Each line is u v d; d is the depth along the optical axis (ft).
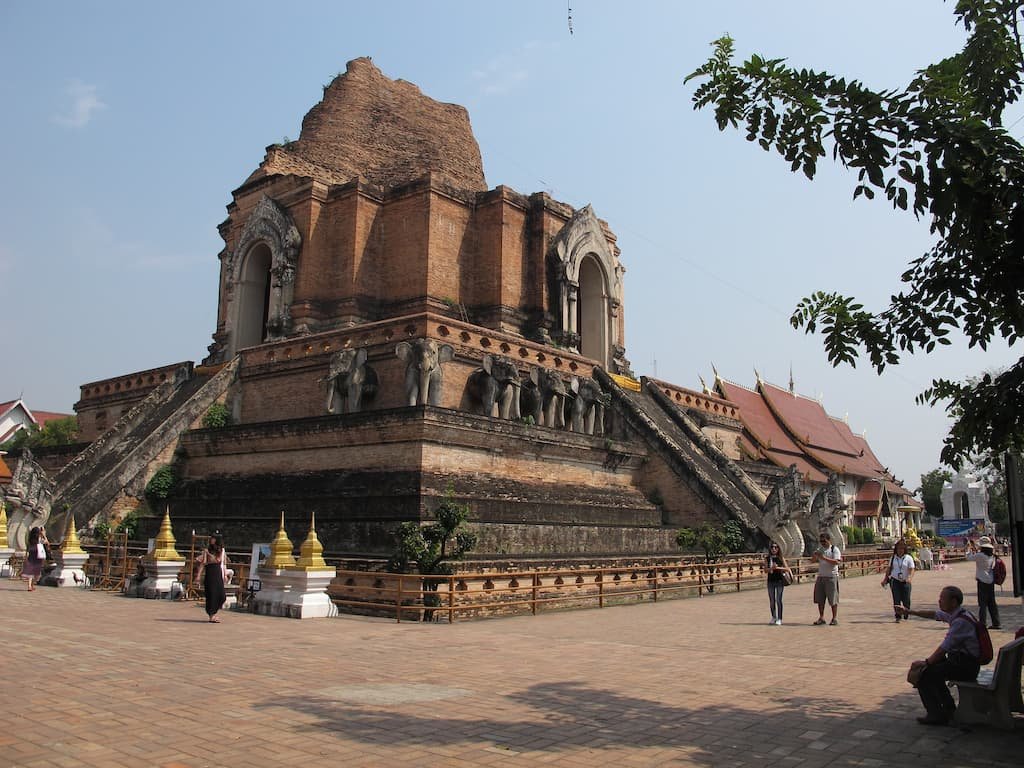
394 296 115.75
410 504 70.18
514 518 78.02
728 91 26.71
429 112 149.48
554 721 27.66
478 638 47.55
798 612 64.75
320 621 53.72
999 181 23.43
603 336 131.13
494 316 117.29
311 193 117.39
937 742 25.59
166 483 95.09
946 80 24.29
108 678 32.68
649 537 89.61
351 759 22.93
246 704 28.84
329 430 81.05
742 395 178.40
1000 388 25.91
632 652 42.88
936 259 28.68
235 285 124.77
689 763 23.27
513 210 122.31
